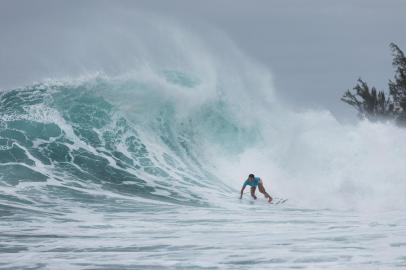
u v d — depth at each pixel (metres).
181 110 125.12
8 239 52.88
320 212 77.06
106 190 93.50
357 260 41.00
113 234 56.12
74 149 108.56
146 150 114.88
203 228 60.47
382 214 73.44
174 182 104.81
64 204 79.94
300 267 39.47
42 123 111.88
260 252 44.94
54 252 46.41
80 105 117.62
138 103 122.06
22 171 97.44
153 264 41.50
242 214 74.75
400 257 41.75
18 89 118.75
